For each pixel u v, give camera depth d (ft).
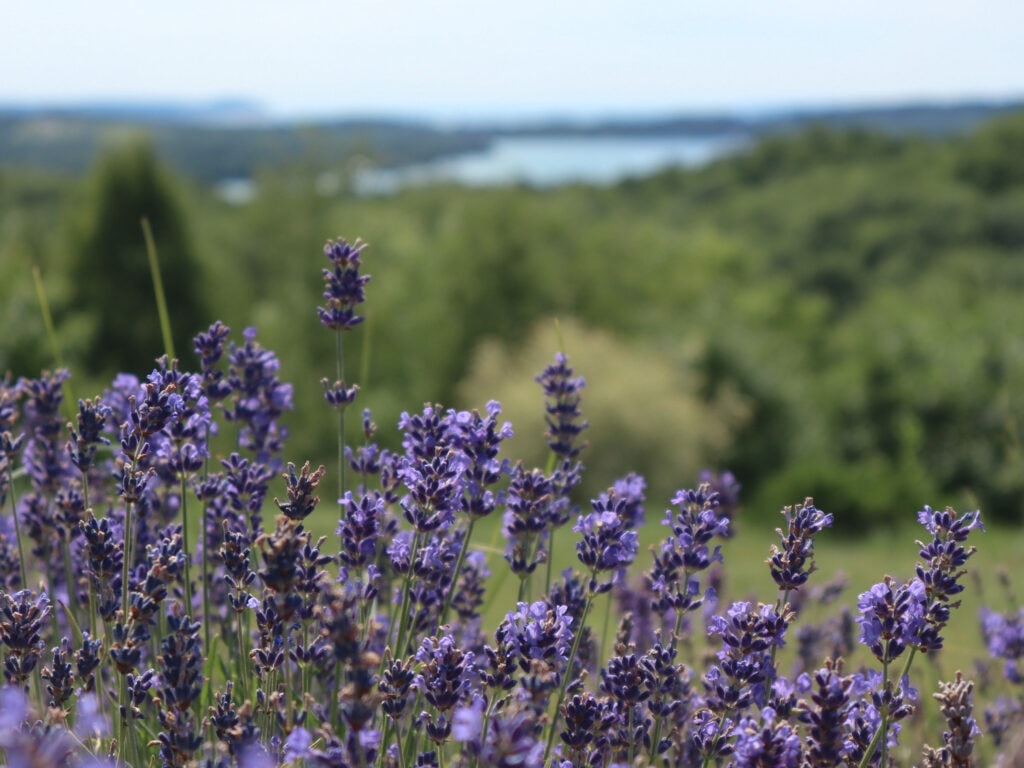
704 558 6.97
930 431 70.95
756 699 7.05
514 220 99.40
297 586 6.16
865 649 10.96
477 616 8.90
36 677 6.46
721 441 70.03
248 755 5.00
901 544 52.49
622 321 101.24
